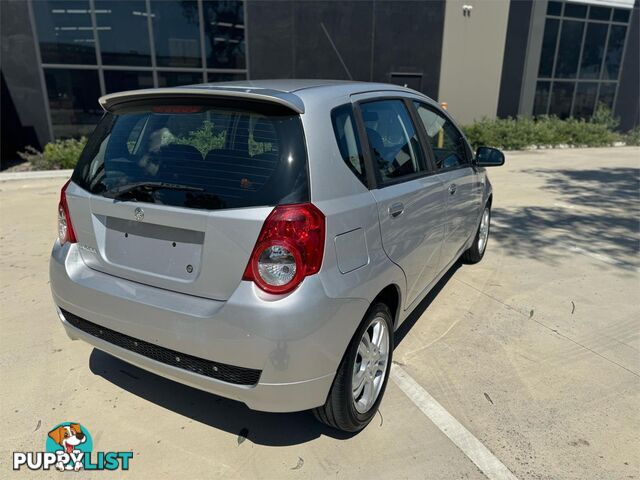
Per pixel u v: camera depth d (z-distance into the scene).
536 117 18.45
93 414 2.71
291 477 2.31
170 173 2.31
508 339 3.60
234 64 13.18
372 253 2.45
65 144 11.61
